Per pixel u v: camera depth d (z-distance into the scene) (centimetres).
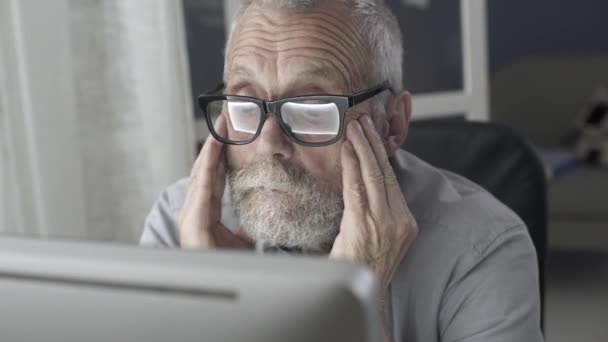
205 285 38
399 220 96
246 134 100
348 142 97
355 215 96
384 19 102
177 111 182
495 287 97
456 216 102
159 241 123
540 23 431
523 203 123
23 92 168
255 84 98
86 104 178
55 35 170
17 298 41
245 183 99
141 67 178
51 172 172
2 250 41
